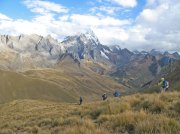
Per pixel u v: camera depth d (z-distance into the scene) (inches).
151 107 628.4
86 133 438.3
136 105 719.7
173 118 474.3
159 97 739.4
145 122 434.6
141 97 801.6
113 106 704.4
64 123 737.6
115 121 522.0
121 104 709.3
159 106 604.1
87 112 823.7
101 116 609.6
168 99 701.3
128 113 534.6
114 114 658.2
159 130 386.9
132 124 489.4
